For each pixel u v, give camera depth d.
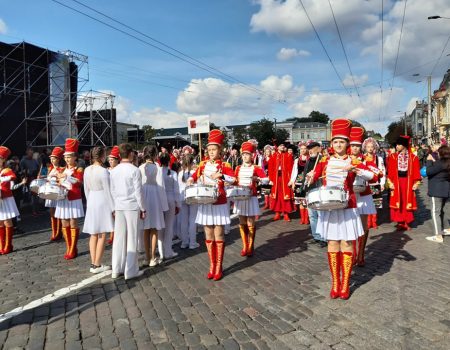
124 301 4.96
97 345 3.85
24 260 7.10
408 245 7.21
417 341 3.68
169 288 5.40
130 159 5.96
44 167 14.13
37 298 5.15
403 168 8.55
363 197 5.96
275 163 10.58
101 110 26.17
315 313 4.40
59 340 3.96
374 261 6.26
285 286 5.31
